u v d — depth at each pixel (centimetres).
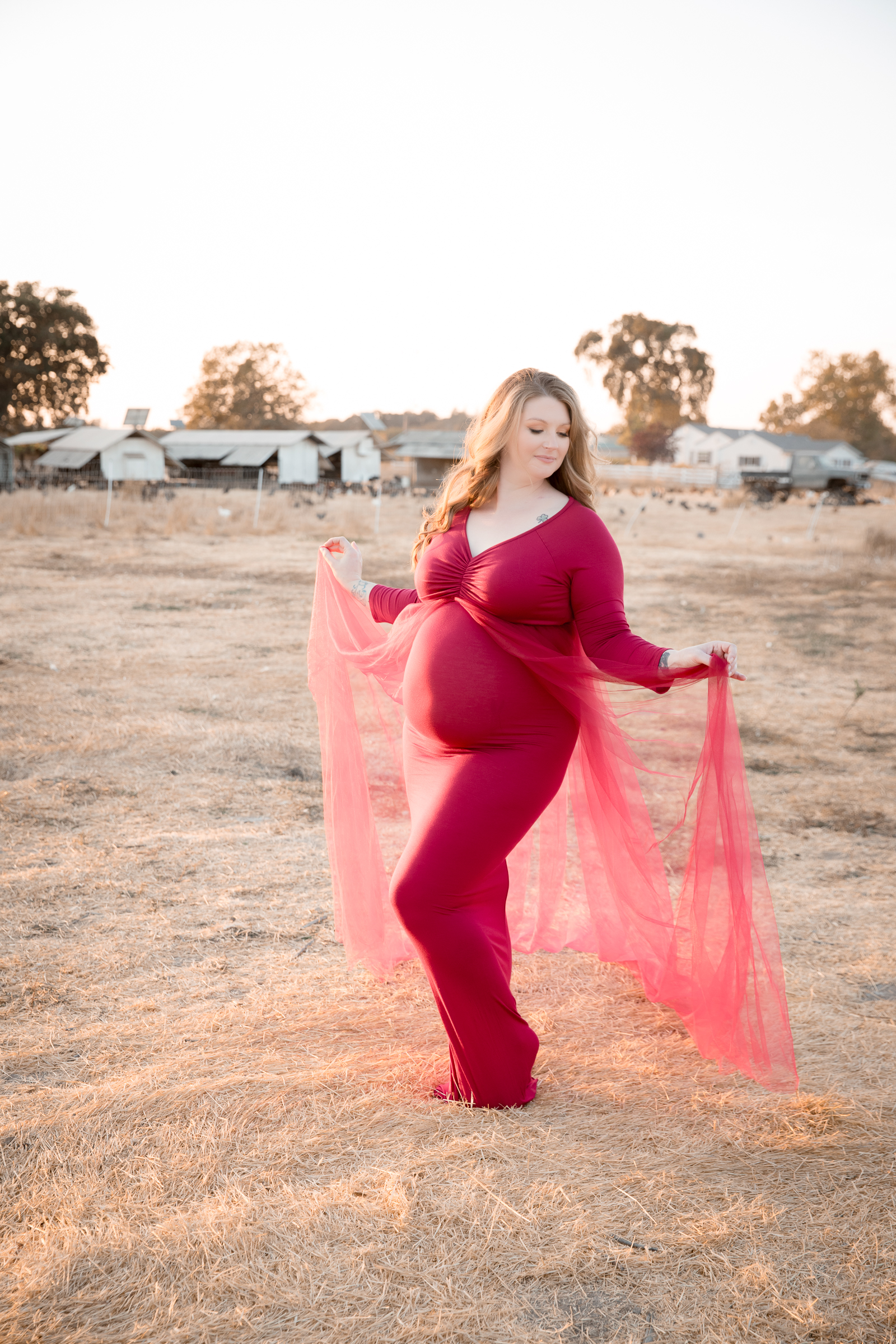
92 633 1034
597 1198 220
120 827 502
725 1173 231
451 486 282
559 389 268
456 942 256
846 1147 242
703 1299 191
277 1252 202
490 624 266
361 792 341
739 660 997
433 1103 265
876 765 655
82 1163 230
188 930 386
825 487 6325
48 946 368
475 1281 195
